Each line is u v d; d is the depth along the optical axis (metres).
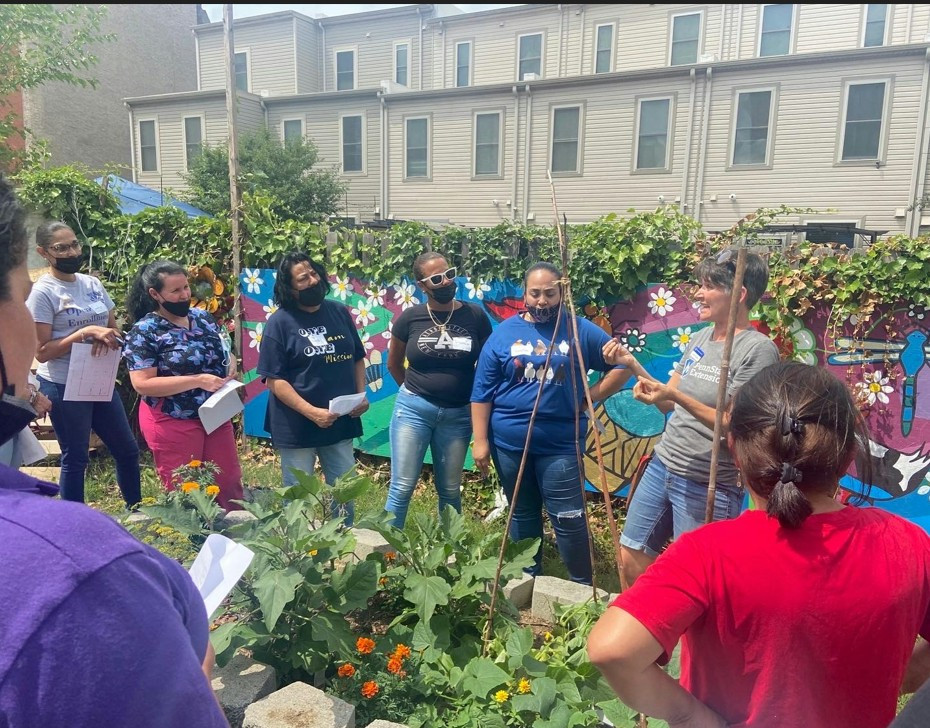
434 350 3.67
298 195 17.81
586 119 16.23
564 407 3.28
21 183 5.82
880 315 3.78
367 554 3.18
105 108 20.78
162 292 3.47
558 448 3.30
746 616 1.16
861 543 1.18
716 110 15.04
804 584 1.14
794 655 1.14
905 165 13.71
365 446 5.27
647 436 4.27
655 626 1.14
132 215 5.95
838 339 3.87
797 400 1.23
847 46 16.44
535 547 2.85
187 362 3.51
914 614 1.19
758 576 1.16
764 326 4.02
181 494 2.84
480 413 3.49
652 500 3.05
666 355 4.22
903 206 13.81
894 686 1.19
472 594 2.75
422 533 2.95
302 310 3.67
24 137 10.32
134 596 0.71
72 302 3.83
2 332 0.89
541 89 16.56
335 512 3.27
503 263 4.59
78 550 0.69
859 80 13.80
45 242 3.77
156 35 22.56
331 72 22.91
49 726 0.63
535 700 2.13
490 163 17.38
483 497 4.62
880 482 3.86
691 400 2.66
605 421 4.39
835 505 1.25
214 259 5.76
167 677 0.71
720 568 1.18
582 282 4.30
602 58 18.92
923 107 13.38
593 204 16.45
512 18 19.94
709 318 2.78
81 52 10.67
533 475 3.46
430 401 3.70
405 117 18.22
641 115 15.69
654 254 4.22
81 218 5.95
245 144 18.28
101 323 3.99
